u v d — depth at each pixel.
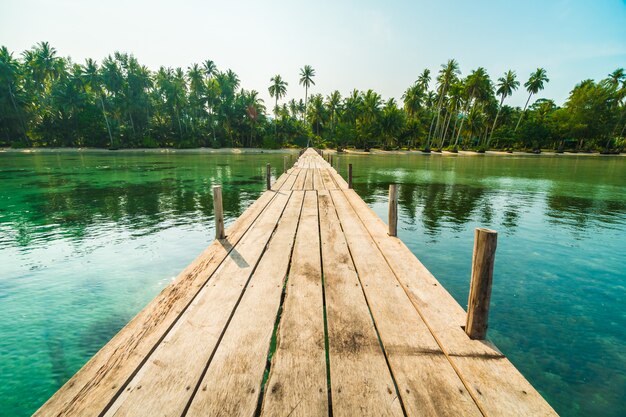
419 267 4.17
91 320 4.34
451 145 69.94
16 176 20.48
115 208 11.44
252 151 58.66
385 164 33.62
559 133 63.38
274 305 3.20
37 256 6.70
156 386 2.05
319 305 3.19
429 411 1.88
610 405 2.95
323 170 18.42
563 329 4.16
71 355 3.60
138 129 61.19
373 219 6.88
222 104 60.00
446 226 9.20
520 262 6.53
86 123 54.31
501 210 11.39
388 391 2.04
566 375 3.34
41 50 57.56
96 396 1.95
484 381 2.11
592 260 6.62
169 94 57.44
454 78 57.78
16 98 52.19
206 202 12.59
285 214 7.42
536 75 61.81
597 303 4.84
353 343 2.56
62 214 10.52
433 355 2.41
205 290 3.49
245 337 2.63
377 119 62.00
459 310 3.06
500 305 4.80
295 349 2.46
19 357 3.56
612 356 3.62
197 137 62.09
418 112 69.81
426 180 20.14
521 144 68.06
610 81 59.88
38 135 55.91
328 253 4.80
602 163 37.28
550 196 14.33
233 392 2.02
